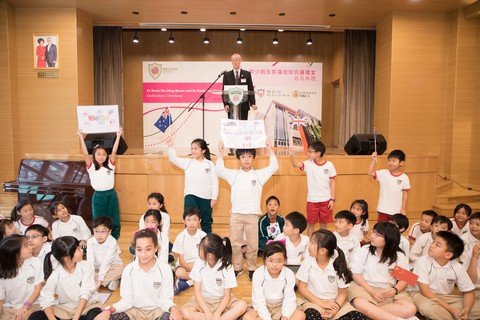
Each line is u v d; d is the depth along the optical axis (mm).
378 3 5727
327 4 5805
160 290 2371
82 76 6074
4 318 2342
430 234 3178
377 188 4812
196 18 6566
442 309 2438
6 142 5672
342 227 2969
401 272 2447
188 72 7676
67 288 2355
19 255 2361
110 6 5867
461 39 5898
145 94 7691
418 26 6078
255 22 6789
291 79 7762
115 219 3846
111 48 7348
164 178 4680
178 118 7715
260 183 3262
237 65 4949
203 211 3689
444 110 6148
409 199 5027
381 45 6508
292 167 4645
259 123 3445
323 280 2461
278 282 2377
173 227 4629
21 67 5816
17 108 5809
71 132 5871
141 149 7402
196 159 3691
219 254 2396
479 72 5875
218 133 7734
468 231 3117
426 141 6172
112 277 2873
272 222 3578
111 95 7406
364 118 7453
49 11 5805
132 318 2346
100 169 3748
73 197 3949
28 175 4211
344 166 4738
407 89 6117
